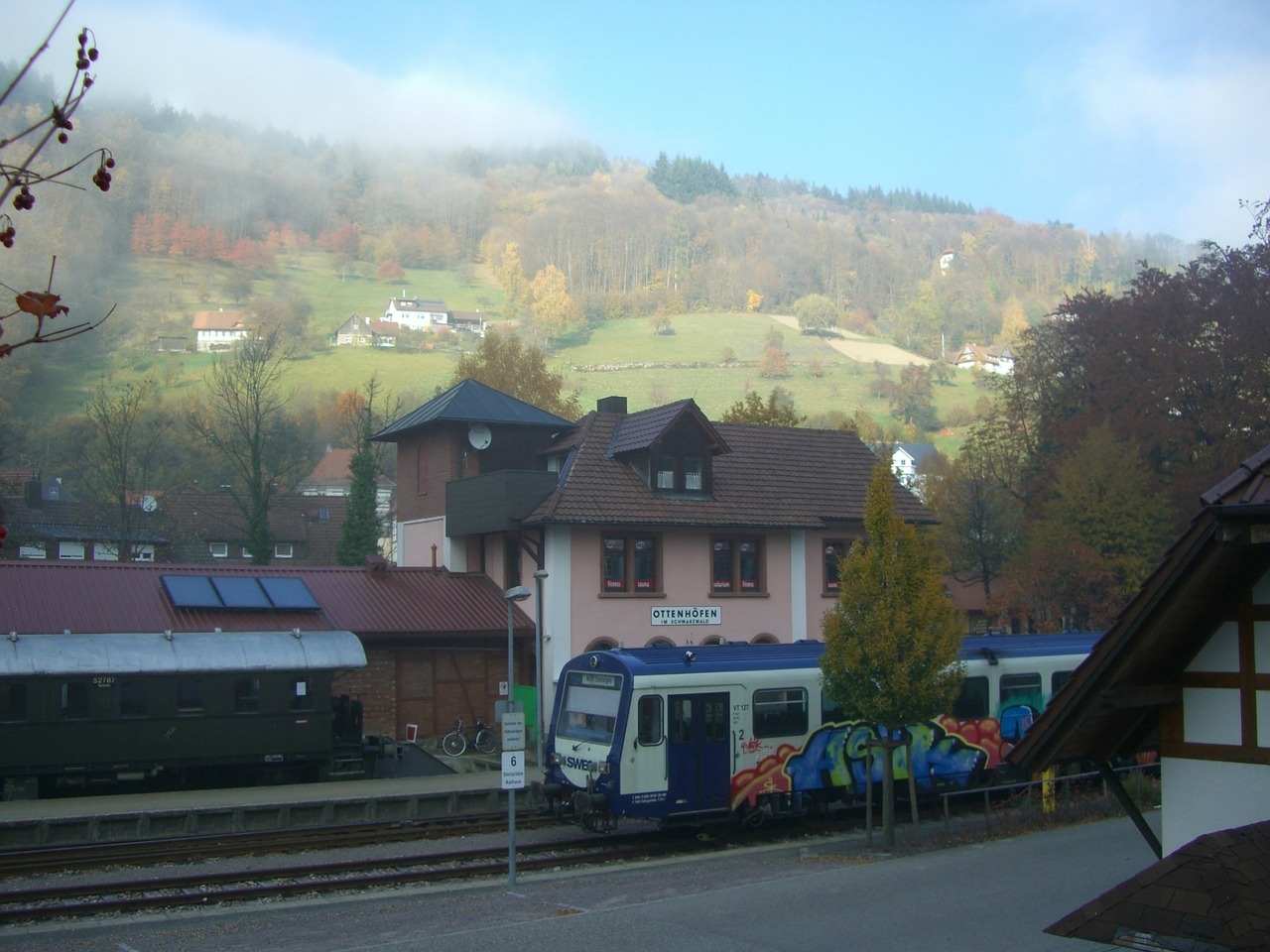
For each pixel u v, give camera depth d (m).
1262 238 45.81
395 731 32.00
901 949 11.46
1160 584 7.76
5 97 4.70
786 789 22.19
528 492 34.00
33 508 67.50
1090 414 47.97
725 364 183.50
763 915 13.19
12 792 23.94
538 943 12.18
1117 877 15.02
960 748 24.89
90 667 24.62
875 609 19.14
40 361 133.50
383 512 88.88
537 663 31.27
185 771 26.19
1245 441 43.31
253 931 13.84
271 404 77.00
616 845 20.44
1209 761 8.40
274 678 26.80
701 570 35.53
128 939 13.51
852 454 40.38
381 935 13.38
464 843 20.19
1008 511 51.94
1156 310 47.12
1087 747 9.23
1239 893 7.02
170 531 71.50
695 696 21.25
